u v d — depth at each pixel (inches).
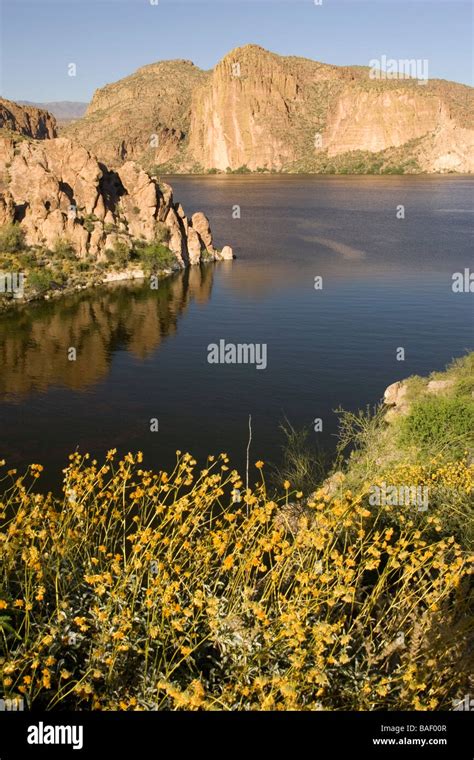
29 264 2741.1
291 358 1697.8
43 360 1717.5
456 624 225.3
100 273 2898.6
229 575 251.8
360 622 237.3
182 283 2859.3
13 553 238.4
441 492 362.6
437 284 2647.6
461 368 1325.0
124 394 1433.3
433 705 188.7
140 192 3503.9
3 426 1236.5
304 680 195.3
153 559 232.4
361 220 5319.9
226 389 1453.0
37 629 219.0
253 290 2650.1
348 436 1042.1
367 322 2078.0
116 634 199.5
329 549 250.7
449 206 6604.3
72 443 1154.0
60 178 3289.9
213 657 225.9
